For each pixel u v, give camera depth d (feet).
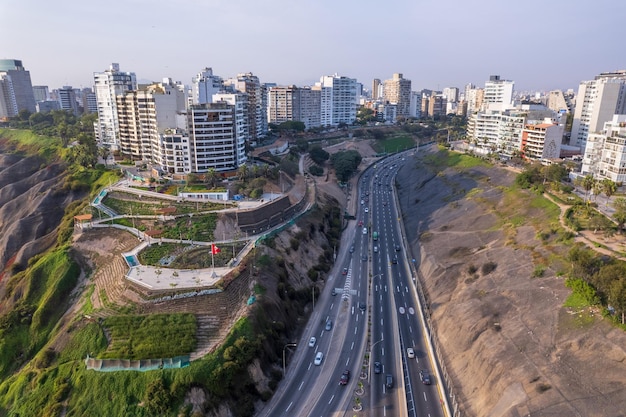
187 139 543.39
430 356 308.60
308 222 491.31
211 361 262.67
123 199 479.82
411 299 387.96
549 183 494.59
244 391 263.08
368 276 431.02
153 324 288.51
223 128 558.15
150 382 249.34
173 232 408.26
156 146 593.83
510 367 258.37
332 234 516.32
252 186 510.58
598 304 268.41
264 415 258.16
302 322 350.43
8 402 266.36
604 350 242.58
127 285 326.65
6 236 495.82
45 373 270.87
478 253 401.90
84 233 412.77
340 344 323.78
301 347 320.91
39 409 252.01
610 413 213.25
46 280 371.76
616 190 458.09
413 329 343.05
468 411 254.27
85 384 255.50
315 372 294.25
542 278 319.06
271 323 313.73
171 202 467.52
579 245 330.75
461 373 283.18
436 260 424.05
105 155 623.36
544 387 236.63
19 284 376.07
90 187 557.33
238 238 413.39
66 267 373.20
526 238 385.09
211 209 449.06
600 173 521.24
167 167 556.51
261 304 319.27
